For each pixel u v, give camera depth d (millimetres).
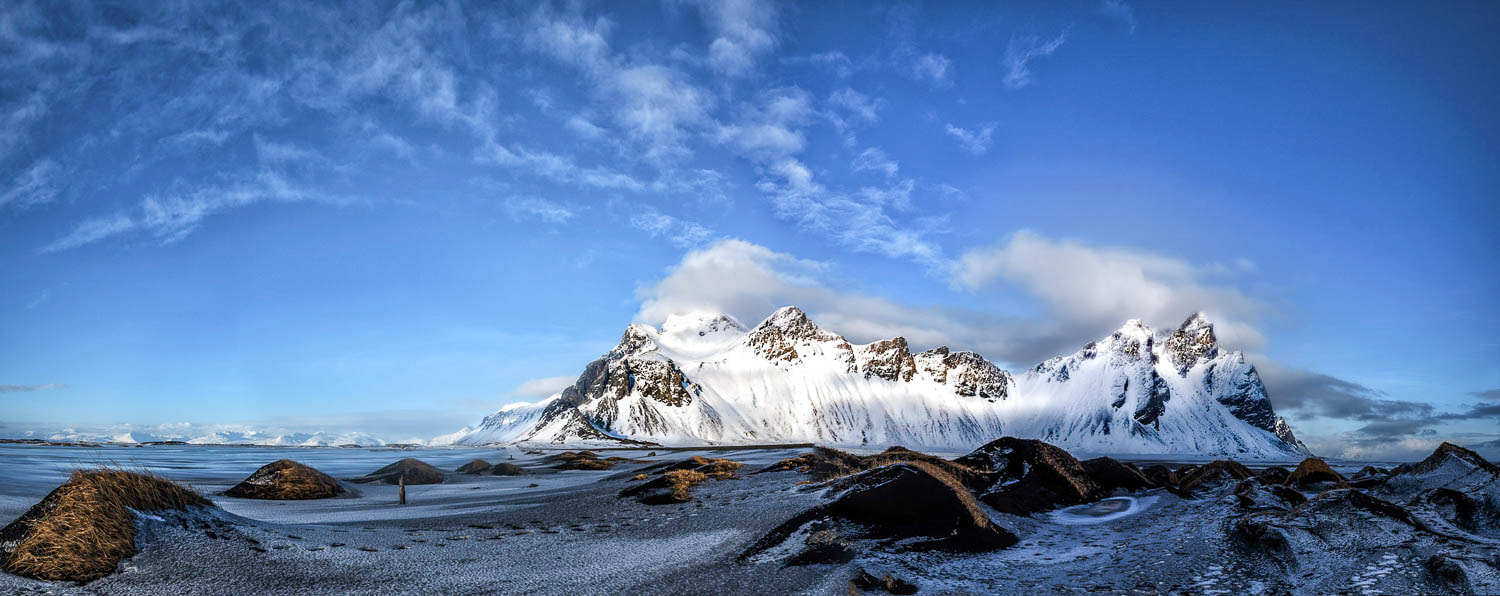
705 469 44562
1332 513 21672
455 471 62375
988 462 37469
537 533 23500
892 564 19016
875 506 23094
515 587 16266
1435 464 30391
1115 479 37312
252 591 15172
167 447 170250
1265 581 17141
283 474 38438
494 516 28297
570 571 17844
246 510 31844
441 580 16688
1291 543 19531
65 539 15633
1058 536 25094
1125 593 16547
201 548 17500
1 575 14703
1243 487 34062
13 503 26516
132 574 15641
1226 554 20141
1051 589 17016
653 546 20922
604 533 23344
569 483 48156
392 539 21406
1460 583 15219
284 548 18297
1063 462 35281
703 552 19938
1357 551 18516
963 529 22672
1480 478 27438
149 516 18125
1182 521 27484
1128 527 27344
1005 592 16719
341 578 16422
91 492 17094
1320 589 15969
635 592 15961
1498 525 22266
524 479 56125
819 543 20391
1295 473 40000
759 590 16172
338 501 37062
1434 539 18891
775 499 27203
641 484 33344
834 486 26547
